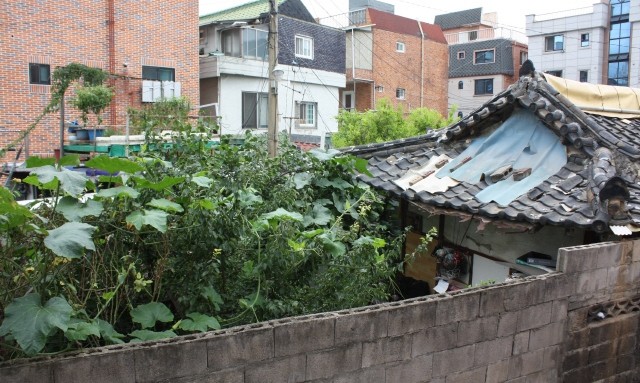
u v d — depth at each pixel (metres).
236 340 2.82
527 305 3.84
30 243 3.09
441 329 3.47
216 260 3.97
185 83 18.77
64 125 14.05
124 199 3.65
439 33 32.19
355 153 7.74
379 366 3.27
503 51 34.69
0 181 9.62
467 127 7.19
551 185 5.47
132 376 2.60
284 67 22.27
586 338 4.21
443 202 5.71
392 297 6.18
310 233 4.05
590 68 31.98
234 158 5.59
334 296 4.21
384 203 6.69
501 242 6.09
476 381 3.68
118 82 16.83
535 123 6.51
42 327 2.57
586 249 4.09
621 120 7.78
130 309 3.52
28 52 14.91
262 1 24.55
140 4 17.30
